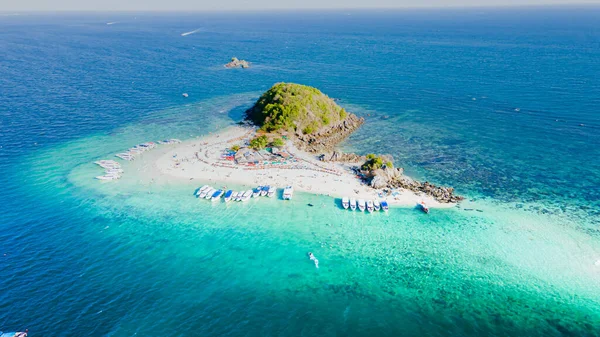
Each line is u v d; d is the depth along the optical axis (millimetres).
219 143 115688
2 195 88062
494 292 59906
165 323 55031
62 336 52625
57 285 61469
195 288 61531
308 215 80188
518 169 98500
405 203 83625
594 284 60719
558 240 70562
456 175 96562
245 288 61656
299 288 61656
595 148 108125
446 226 75688
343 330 54031
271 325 54906
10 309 56719
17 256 67938
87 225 77438
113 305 57875
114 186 91938
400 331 53844
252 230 75875
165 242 72500
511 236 72125
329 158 103375
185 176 96188
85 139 120938
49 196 87875
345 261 67250
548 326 54094
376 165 94938
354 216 79562
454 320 55375
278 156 105500
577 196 84750
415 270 64750
